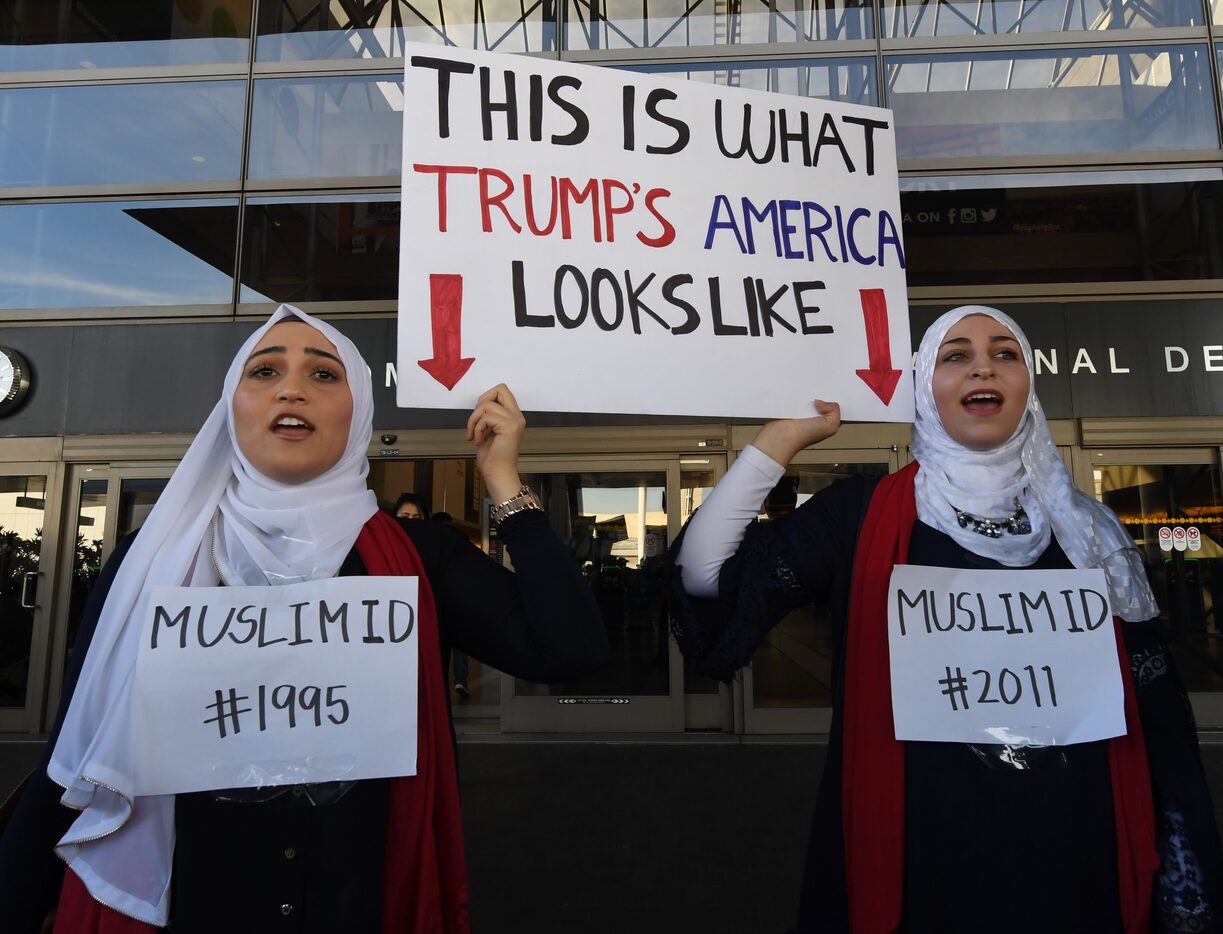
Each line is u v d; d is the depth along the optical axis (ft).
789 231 5.37
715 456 19.21
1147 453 18.25
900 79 20.11
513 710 18.72
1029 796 3.92
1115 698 4.04
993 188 19.48
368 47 20.94
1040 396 18.48
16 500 19.36
